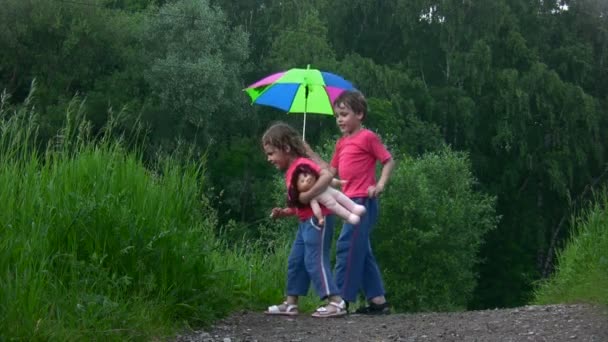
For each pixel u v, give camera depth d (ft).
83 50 116.16
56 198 19.65
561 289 28.14
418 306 100.37
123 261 19.57
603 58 154.81
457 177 107.24
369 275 24.48
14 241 17.51
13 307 16.16
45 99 109.81
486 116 144.77
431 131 133.59
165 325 19.24
